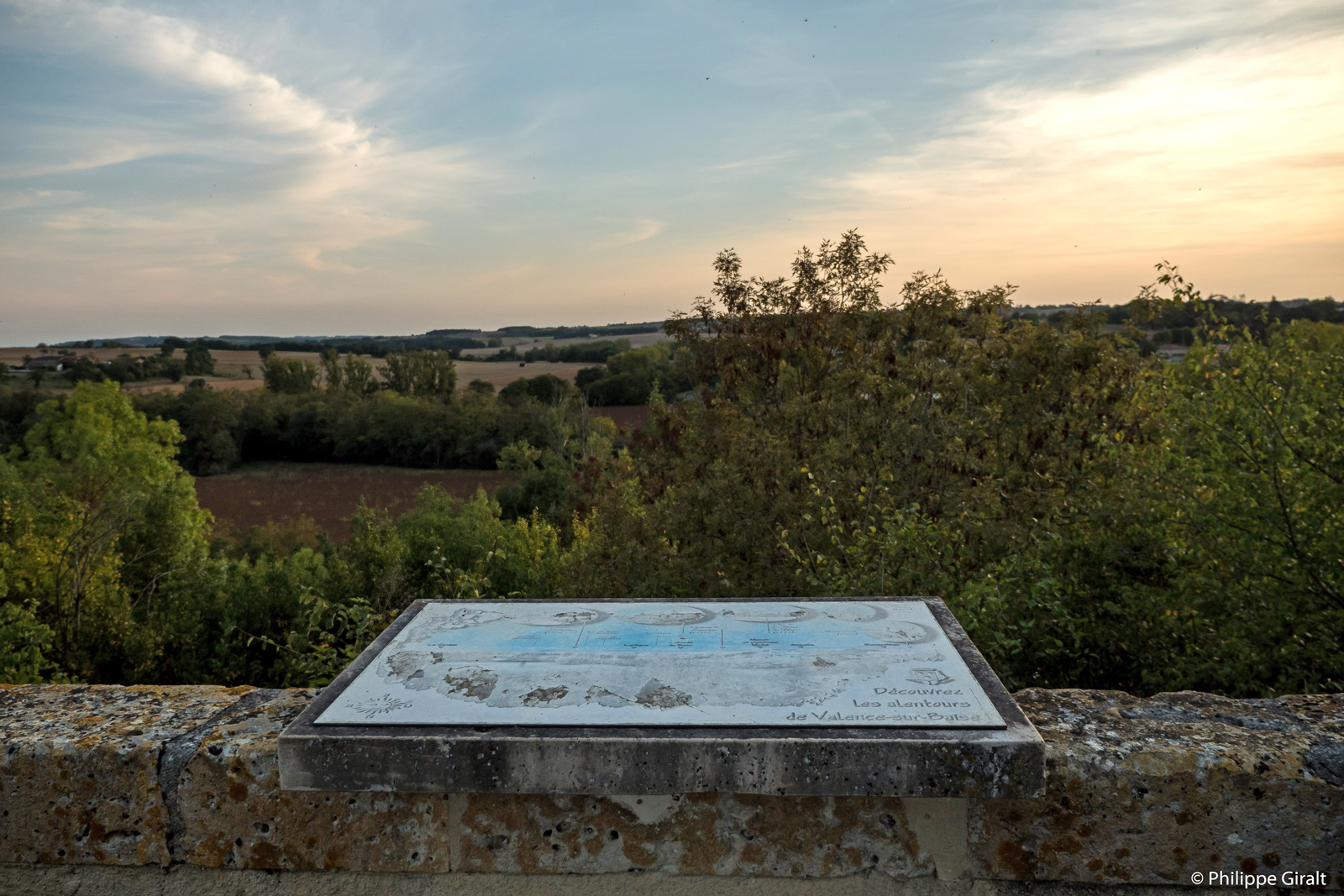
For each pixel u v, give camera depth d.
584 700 2.07
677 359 14.05
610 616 2.71
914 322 10.97
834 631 2.52
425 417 70.25
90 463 32.31
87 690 2.66
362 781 1.93
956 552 6.18
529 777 1.90
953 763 1.85
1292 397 5.20
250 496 59.91
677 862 2.12
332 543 48.06
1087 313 9.95
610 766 1.89
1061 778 2.06
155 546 28.86
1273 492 5.09
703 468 12.38
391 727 1.97
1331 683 4.54
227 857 2.23
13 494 30.89
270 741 2.24
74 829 2.26
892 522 5.82
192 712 2.48
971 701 2.04
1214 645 5.05
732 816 2.11
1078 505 6.47
